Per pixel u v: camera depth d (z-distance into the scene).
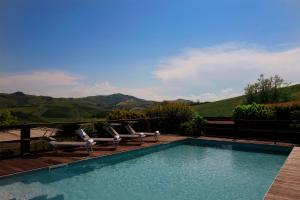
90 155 9.27
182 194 6.30
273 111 13.71
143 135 12.10
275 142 12.41
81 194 6.16
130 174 8.01
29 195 5.91
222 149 12.41
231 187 6.86
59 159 8.58
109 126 11.59
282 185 5.73
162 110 16.45
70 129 10.59
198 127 15.28
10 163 7.92
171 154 11.21
